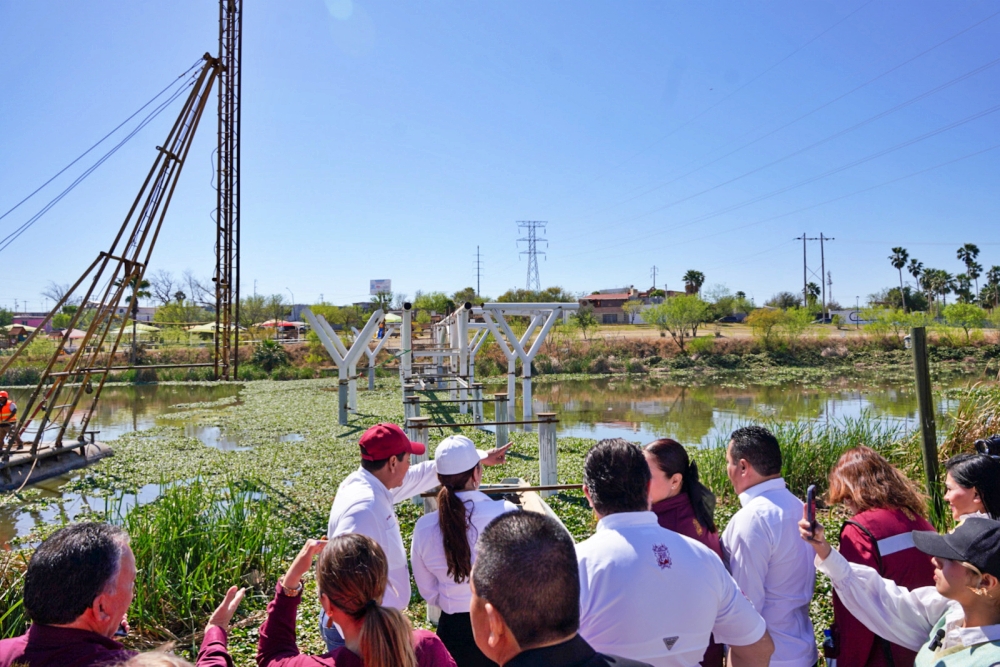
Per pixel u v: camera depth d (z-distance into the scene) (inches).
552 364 1594.5
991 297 3567.9
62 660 79.6
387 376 1369.3
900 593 99.8
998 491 121.5
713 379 1417.3
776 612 110.7
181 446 553.3
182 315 2251.5
